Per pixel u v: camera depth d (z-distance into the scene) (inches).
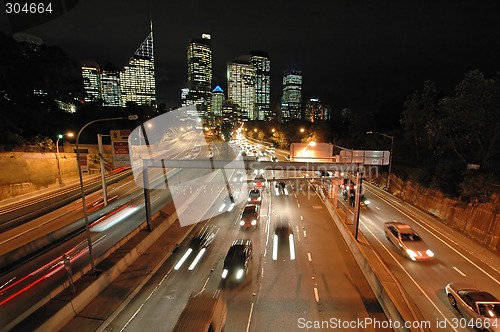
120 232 1041.5
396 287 661.3
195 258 887.7
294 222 1214.3
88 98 3986.2
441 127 1348.4
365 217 1251.8
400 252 907.4
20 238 1005.2
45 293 648.4
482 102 1179.3
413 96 1769.2
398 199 1556.3
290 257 885.2
